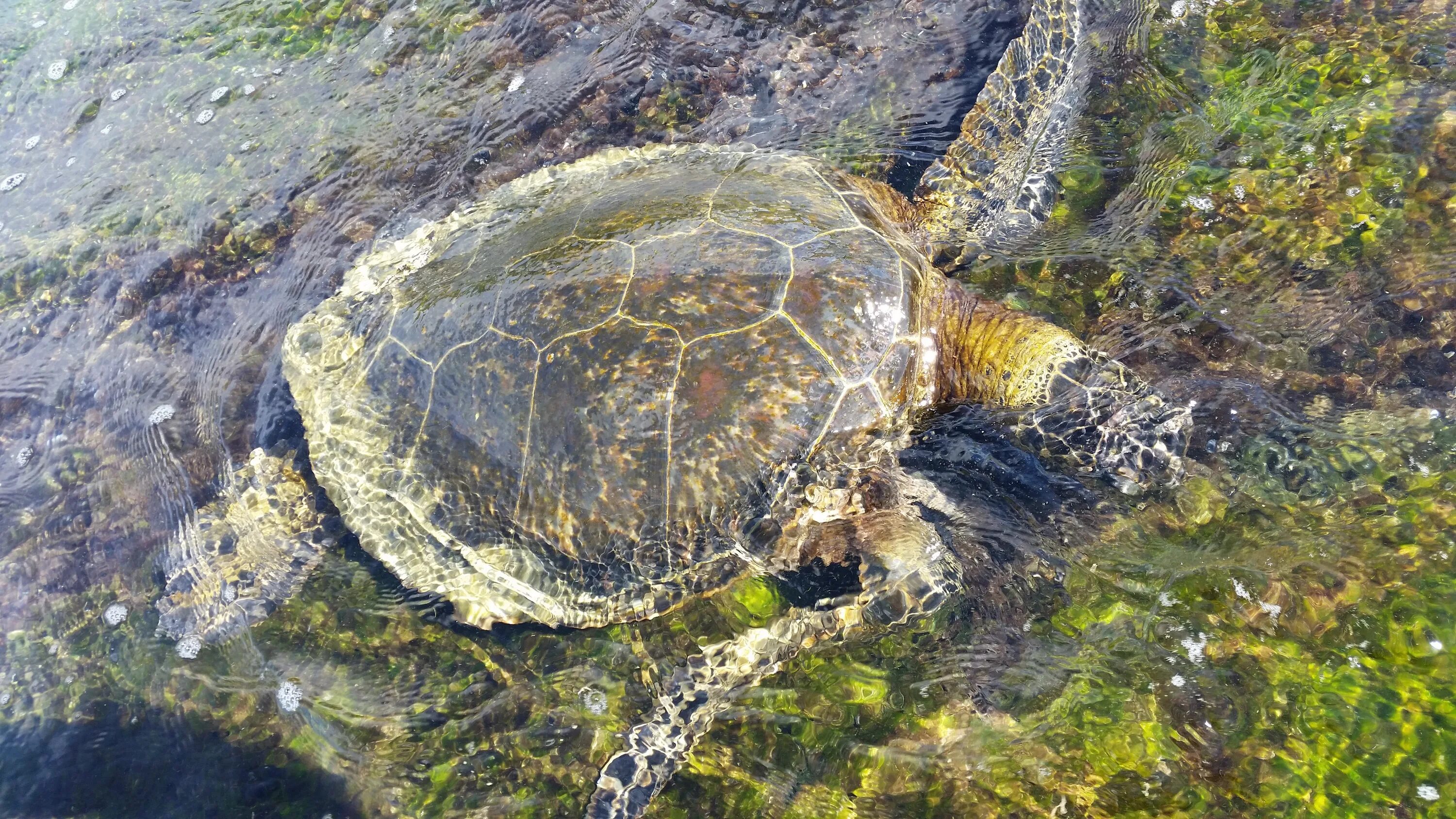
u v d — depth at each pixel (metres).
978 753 1.72
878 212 1.93
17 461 2.06
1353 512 1.76
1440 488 1.76
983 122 2.05
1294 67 2.04
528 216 2.00
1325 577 1.74
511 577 1.83
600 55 2.24
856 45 2.18
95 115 2.38
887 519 1.81
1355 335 1.86
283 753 1.82
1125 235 1.98
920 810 1.70
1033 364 1.83
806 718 1.77
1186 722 1.70
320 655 1.88
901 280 1.83
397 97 2.27
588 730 1.80
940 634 1.79
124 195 2.26
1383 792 1.63
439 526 1.85
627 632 1.85
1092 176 2.02
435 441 1.85
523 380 1.81
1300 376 1.85
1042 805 1.68
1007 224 2.00
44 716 1.86
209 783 1.80
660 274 1.80
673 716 1.77
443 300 1.89
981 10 2.17
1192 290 1.93
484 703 1.83
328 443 1.92
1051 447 1.83
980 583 1.79
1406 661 1.69
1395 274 1.88
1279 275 1.91
